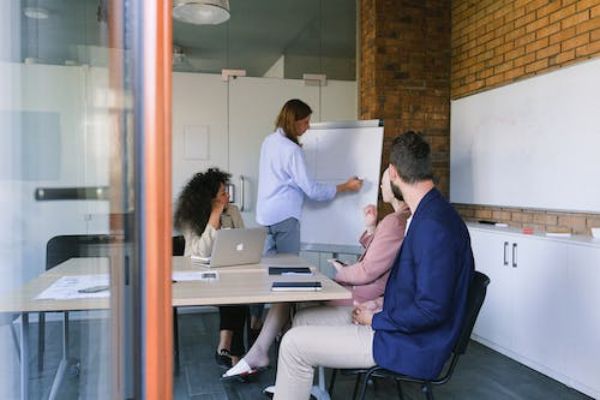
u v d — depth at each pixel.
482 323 3.63
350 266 2.37
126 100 0.69
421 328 1.77
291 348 1.86
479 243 3.62
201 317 4.37
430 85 4.45
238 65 4.41
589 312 2.71
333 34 4.59
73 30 0.75
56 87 0.77
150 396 0.68
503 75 3.79
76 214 0.78
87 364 0.83
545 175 3.36
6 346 0.90
